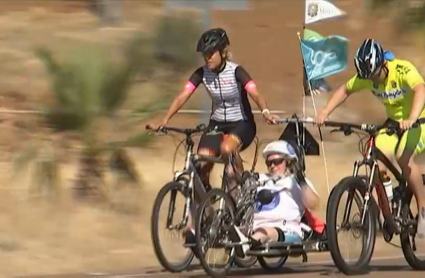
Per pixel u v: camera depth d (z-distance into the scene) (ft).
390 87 100.37
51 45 224.53
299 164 102.01
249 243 97.71
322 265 112.68
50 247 122.21
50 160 144.05
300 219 100.48
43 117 149.28
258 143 110.42
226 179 102.12
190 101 192.13
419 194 101.45
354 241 98.78
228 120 104.22
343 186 95.71
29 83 197.88
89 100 146.82
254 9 283.18
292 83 235.40
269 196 100.12
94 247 123.85
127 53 184.75
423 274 102.22
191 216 100.89
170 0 149.28
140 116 152.56
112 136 146.00
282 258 108.06
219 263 99.14
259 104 101.71
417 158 104.32
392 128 97.45
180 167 157.58
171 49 212.84
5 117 174.50
